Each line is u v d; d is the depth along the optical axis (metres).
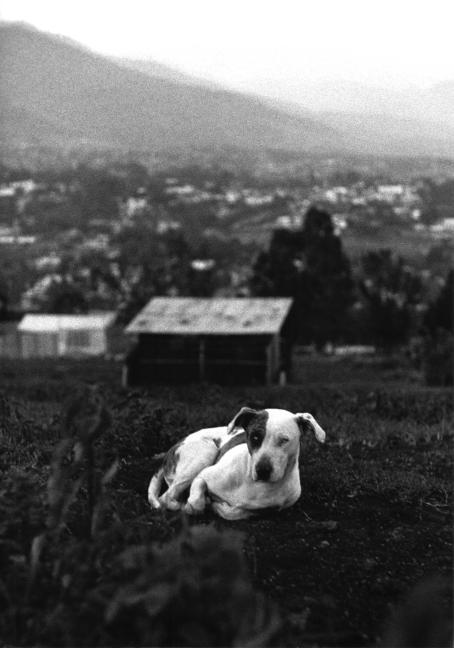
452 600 5.96
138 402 11.80
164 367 44.91
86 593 4.52
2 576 5.07
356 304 109.88
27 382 34.06
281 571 6.53
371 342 92.44
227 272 150.75
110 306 128.12
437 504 8.67
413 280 106.31
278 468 7.04
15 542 5.18
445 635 3.35
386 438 13.28
